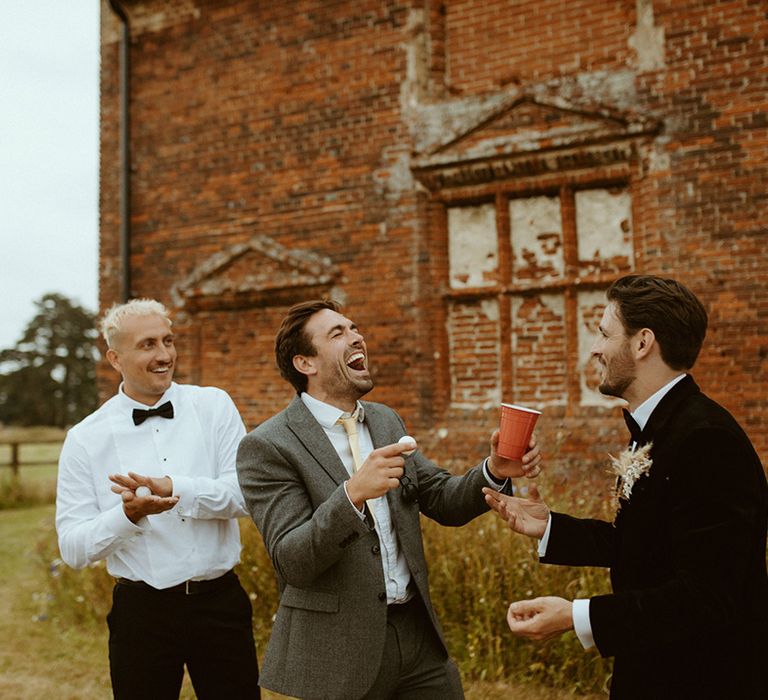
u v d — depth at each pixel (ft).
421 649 8.07
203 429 10.18
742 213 19.56
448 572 15.76
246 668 9.56
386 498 8.32
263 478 8.02
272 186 25.29
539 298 22.16
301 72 24.93
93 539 8.85
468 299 22.91
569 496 18.28
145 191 27.58
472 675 14.42
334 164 24.34
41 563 24.43
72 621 20.33
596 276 21.33
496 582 15.29
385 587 7.80
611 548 7.66
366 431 8.79
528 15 22.50
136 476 8.69
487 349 22.63
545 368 22.02
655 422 6.75
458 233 23.12
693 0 20.24
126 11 27.91
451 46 23.53
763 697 6.15
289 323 8.56
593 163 21.30
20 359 187.01
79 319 190.90
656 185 20.48
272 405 25.46
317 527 7.16
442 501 8.58
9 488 43.45
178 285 26.81
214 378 26.40
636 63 20.88
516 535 15.81
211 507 9.30
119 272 27.91
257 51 25.66
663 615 5.93
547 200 22.12
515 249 22.47
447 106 22.89
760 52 19.53
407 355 23.09
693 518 6.09
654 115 20.51
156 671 9.16
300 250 24.75
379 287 23.56
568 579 14.85
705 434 6.23
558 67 22.12
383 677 7.80
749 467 6.16
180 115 26.94
